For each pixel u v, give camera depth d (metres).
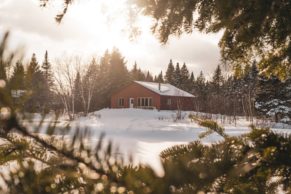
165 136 17.52
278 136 1.55
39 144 0.78
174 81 74.50
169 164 1.01
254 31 1.89
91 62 38.16
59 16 1.75
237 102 43.25
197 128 21.94
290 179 1.38
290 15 1.77
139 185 0.92
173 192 0.94
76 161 0.85
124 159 0.95
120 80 54.09
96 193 0.87
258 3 1.74
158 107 40.59
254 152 1.39
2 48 0.66
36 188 0.81
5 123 0.70
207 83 49.66
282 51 2.19
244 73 2.35
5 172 0.81
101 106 49.62
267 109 30.52
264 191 1.30
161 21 1.93
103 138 0.90
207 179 1.05
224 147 1.27
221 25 1.92
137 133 18.61
